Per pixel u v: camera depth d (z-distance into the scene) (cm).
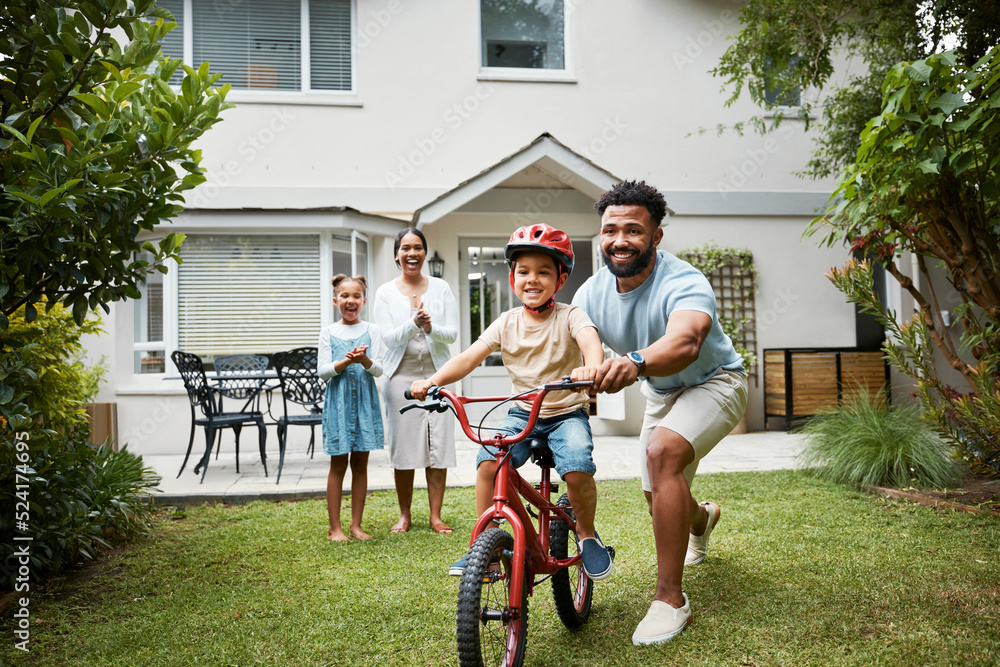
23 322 351
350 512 489
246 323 805
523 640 221
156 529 443
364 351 413
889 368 917
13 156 289
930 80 346
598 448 768
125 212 315
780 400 905
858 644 243
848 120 751
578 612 270
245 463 710
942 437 438
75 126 320
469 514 478
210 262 802
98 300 323
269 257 809
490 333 275
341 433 413
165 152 326
